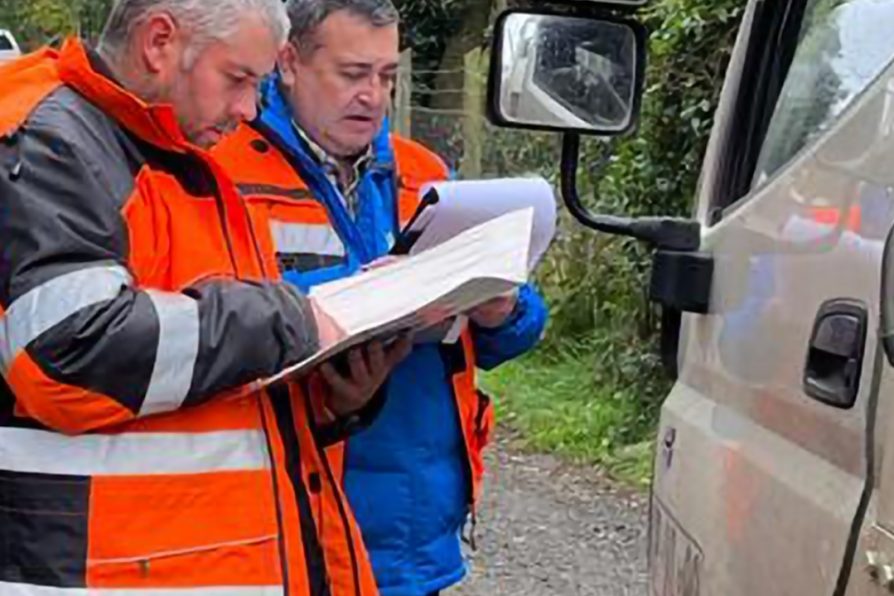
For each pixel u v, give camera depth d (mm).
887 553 2066
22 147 2428
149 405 2459
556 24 3328
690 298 3104
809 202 2572
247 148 3139
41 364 2375
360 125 3203
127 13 2570
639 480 7773
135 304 2422
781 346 2586
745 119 3283
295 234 3145
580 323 10297
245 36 2580
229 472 2586
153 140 2578
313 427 2893
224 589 2574
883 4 2699
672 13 7836
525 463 8312
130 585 2502
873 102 2389
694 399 3158
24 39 20828
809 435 2432
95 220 2438
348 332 2609
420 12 13875
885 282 2088
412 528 3311
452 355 3348
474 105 13180
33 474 2484
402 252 3037
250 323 2502
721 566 2799
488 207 3020
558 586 6434
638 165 8375
